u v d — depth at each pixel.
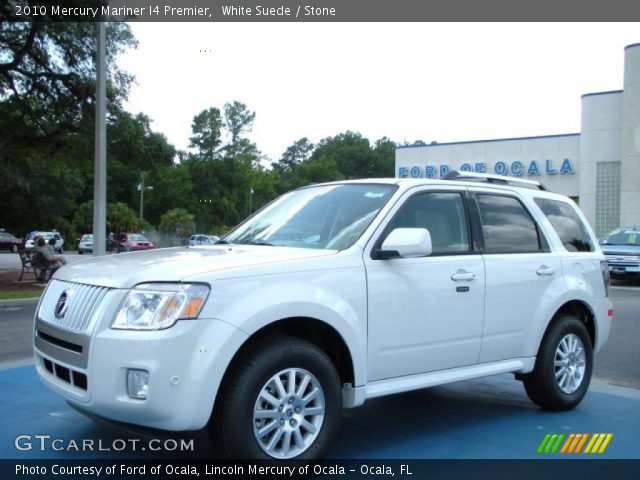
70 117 19.00
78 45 17.94
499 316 5.00
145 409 3.37
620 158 31.06
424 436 4.78
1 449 4.39
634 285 19.48
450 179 5.26
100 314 3.59
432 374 4.62
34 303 13.67
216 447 3.61
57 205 60.00
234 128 94.88
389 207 4.55
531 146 34.88
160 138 21.33
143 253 4.57
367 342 4.17
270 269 3.81
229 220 92.62
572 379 5.62
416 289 4.44
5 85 18.88
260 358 3.64
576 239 6.04
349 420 5.22
